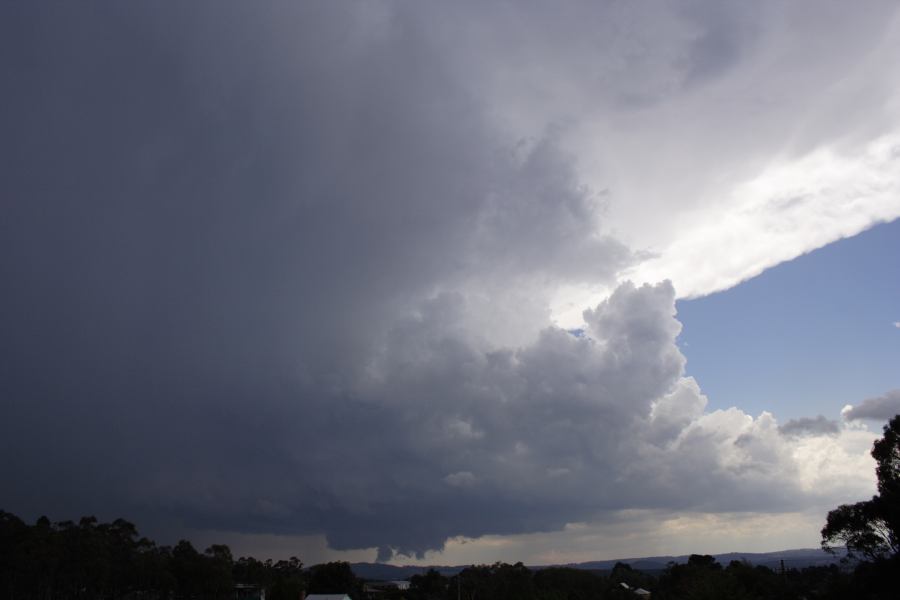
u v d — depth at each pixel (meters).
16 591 100.62
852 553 66.75
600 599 115.75
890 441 63.94
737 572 79.69
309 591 132.75
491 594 119.12
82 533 117.00
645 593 120.75
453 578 138.00
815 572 106.44
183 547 148.25
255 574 173.38
